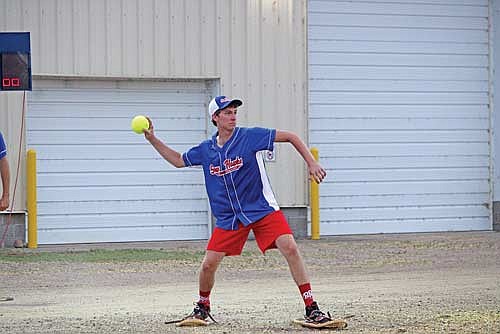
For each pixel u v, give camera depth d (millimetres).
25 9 44094
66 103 45438
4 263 38312
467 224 51219
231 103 22156
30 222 43844
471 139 51219
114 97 46031
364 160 49656
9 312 26641
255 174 22281
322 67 49000
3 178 26875
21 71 37062
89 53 44781
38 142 45125
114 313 26281
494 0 51344
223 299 29000
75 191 45625
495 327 23125
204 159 22641
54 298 29656
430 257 40438
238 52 46594
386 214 50031
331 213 49281
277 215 22516
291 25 47312
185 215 46969
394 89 50062
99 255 40969
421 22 50375
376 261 39219
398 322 23844
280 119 47281
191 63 46031
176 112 46750
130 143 46250
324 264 38344
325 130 49094
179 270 36594
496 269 36469
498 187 51375
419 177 50469
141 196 46438
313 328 22625
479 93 51250
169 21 45719
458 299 28453
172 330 22859
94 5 44812
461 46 50969
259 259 39500
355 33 49469
